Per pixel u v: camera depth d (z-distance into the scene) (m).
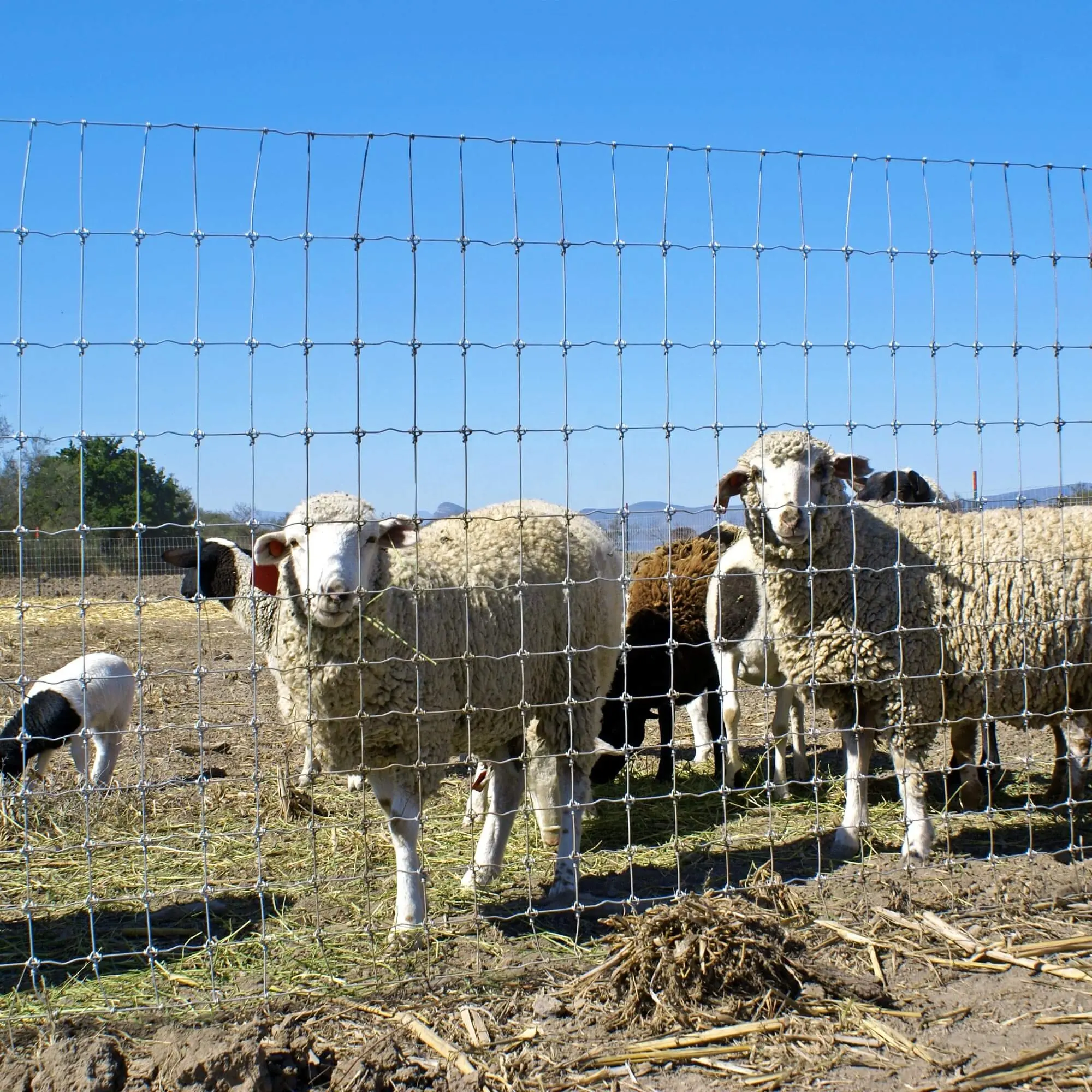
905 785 5.56
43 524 14.96
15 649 15.90
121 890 5.27
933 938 4.20
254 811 6.67
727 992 3.67
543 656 5.58
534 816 6.45
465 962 4.15
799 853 5.77
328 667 4.52
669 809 6.95
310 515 4.62
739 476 5.86
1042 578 5.48
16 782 6.88
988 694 5.55
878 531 5.74
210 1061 3.18
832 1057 3.31
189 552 9.59
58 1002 3.88
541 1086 3.19
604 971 3.88
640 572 8.30
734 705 7.60
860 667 5.57
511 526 5.74
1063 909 4.50
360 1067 3.26
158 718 10.05
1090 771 6.99
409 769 4.73
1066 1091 3.09
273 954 4.31
